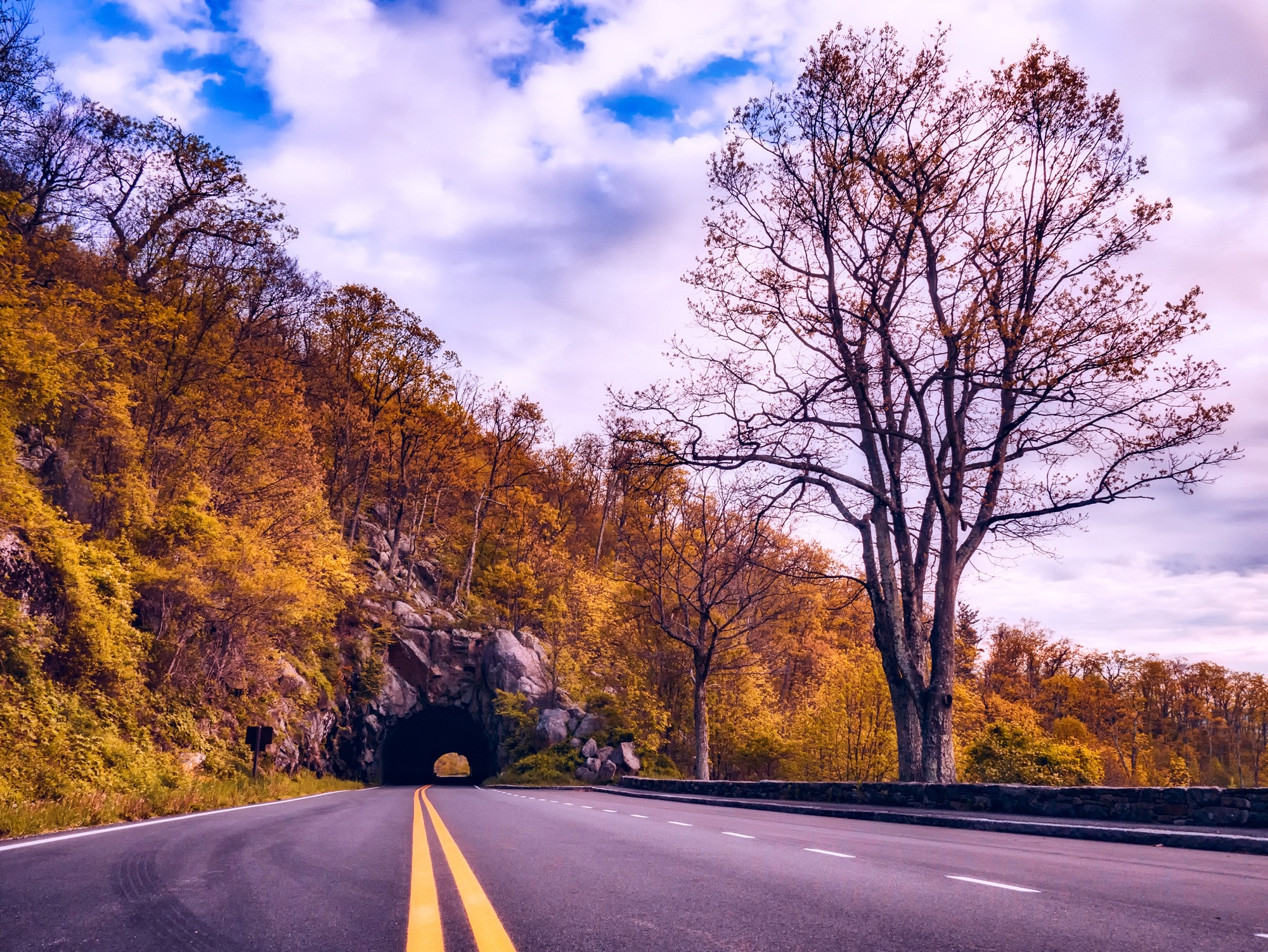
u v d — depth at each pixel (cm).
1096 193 1944
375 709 4609
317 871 511
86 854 603
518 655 5184
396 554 5794
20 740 1583
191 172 3328
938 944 293
